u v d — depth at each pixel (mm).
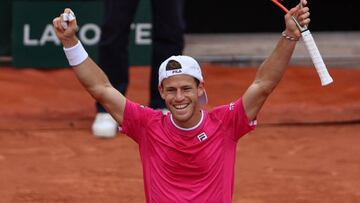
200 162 14062
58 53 37531
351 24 53188
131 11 27062
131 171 23609
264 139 27484
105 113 27484
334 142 27094
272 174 23406
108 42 27094
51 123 29516
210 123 14250
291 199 21094
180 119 13969
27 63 37375
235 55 40406
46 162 24547
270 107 32219
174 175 14180
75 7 36406
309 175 23297
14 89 34312
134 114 14516
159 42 27375
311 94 34594
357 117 30609
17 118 30203
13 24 37156
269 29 52406
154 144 14344
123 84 27641
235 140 14422
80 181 22656
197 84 14125
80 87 35344
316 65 14023
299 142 27125
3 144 26531
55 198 21188
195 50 41219
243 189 21938
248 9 53562
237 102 14438
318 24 53250
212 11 53188
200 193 14125
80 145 26500
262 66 14312
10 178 22938
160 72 14164
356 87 35750
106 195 21438
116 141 27047
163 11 27047
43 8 37156
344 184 22406
